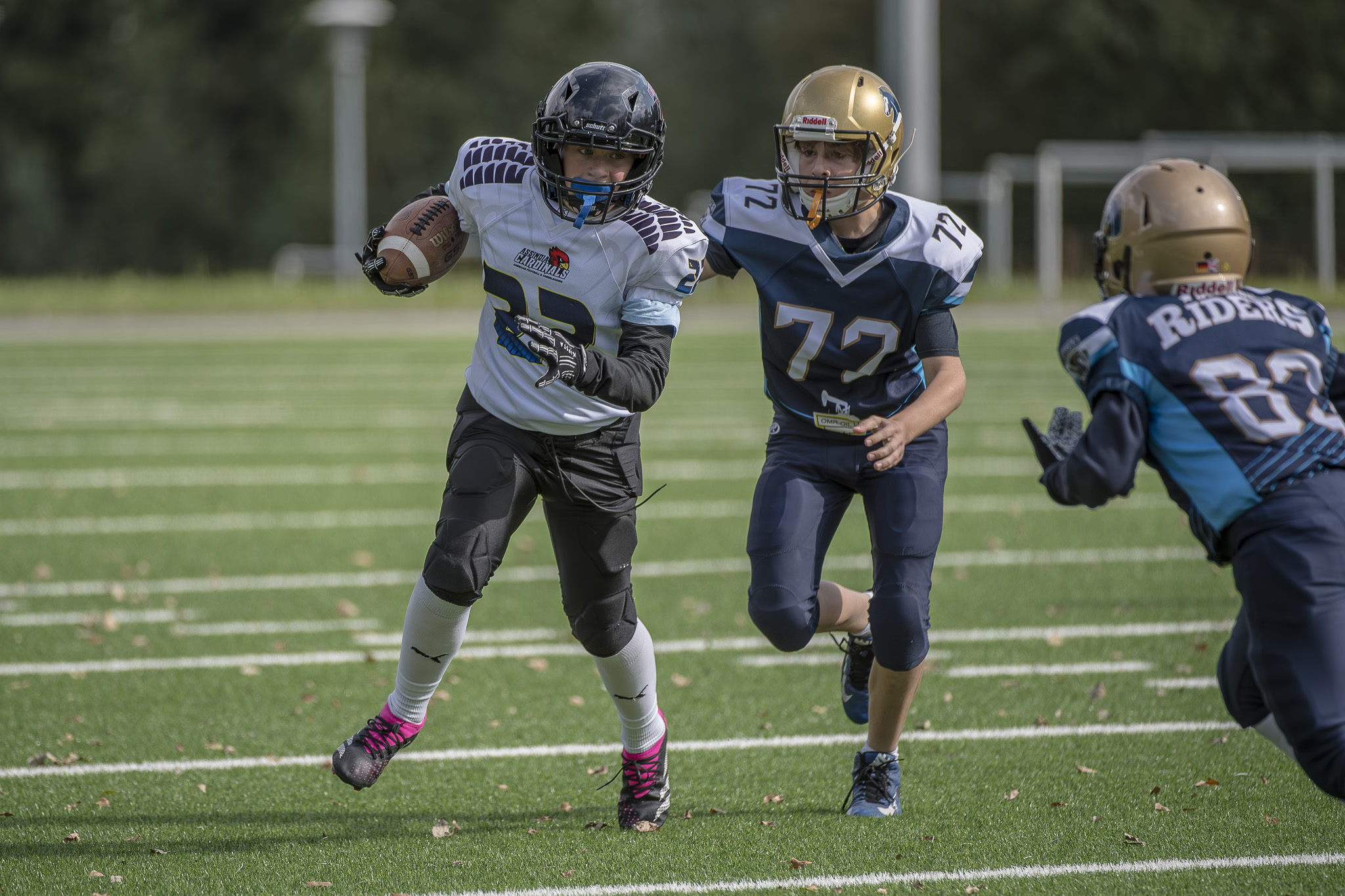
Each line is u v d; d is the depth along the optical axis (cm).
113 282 10112
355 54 10019
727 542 2845
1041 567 2578
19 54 14262
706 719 1744
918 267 1389
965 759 1577
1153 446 1120
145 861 1283
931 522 1369
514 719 1744
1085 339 1127
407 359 6556
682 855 1292
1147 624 2172
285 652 2062
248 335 7806
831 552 2789
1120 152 8669
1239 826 1352
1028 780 1501
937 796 1455
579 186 1240
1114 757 1574
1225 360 1102
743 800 1456
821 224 1408
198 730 1697
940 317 1407
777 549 1371
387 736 1333
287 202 14800
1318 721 1024
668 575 2566
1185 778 1499
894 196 1427
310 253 11212
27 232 14175
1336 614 1038
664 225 1280
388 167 15162
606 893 1205
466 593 1273
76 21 14350
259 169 14962
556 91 1255
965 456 3919
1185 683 1859
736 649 2075
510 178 1305
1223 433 1086
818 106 1352
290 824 1384
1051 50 12812
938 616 2233
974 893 1198
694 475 3625
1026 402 4909
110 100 14588
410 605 1305
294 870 1259
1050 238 8656
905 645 1328
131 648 2081
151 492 3412
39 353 6806
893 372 1434
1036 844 1310
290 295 9294
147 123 14588
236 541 2856
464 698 1828
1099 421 1103
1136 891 1199
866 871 1249
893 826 1366
